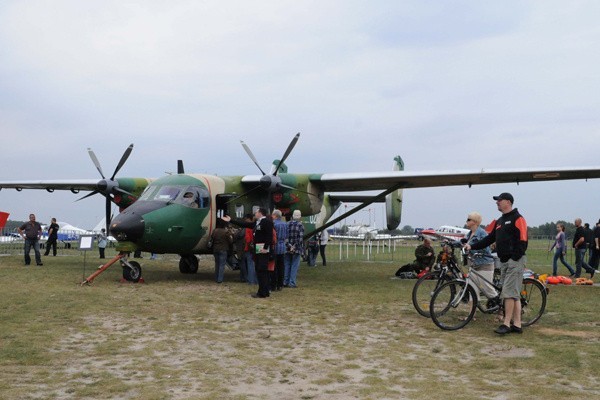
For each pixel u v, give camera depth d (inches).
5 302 367.6
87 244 506.9
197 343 258.7
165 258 938.7
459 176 561.9
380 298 423.5
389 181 619.5
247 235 509.0
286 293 453.1
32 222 703.7
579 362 228.4
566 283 542.9
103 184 642.2
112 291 436.5
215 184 578.9
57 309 342.6
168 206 526.6
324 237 807.7
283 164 660.7
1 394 176.6
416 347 256.5
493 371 214.8
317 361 228.4
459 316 305.3
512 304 289.3
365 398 179.5
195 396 179.0
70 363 218.5
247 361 226.2
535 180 570.9
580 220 650.2
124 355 232.8
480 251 314.7
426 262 586.6
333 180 637.9
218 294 438.9
